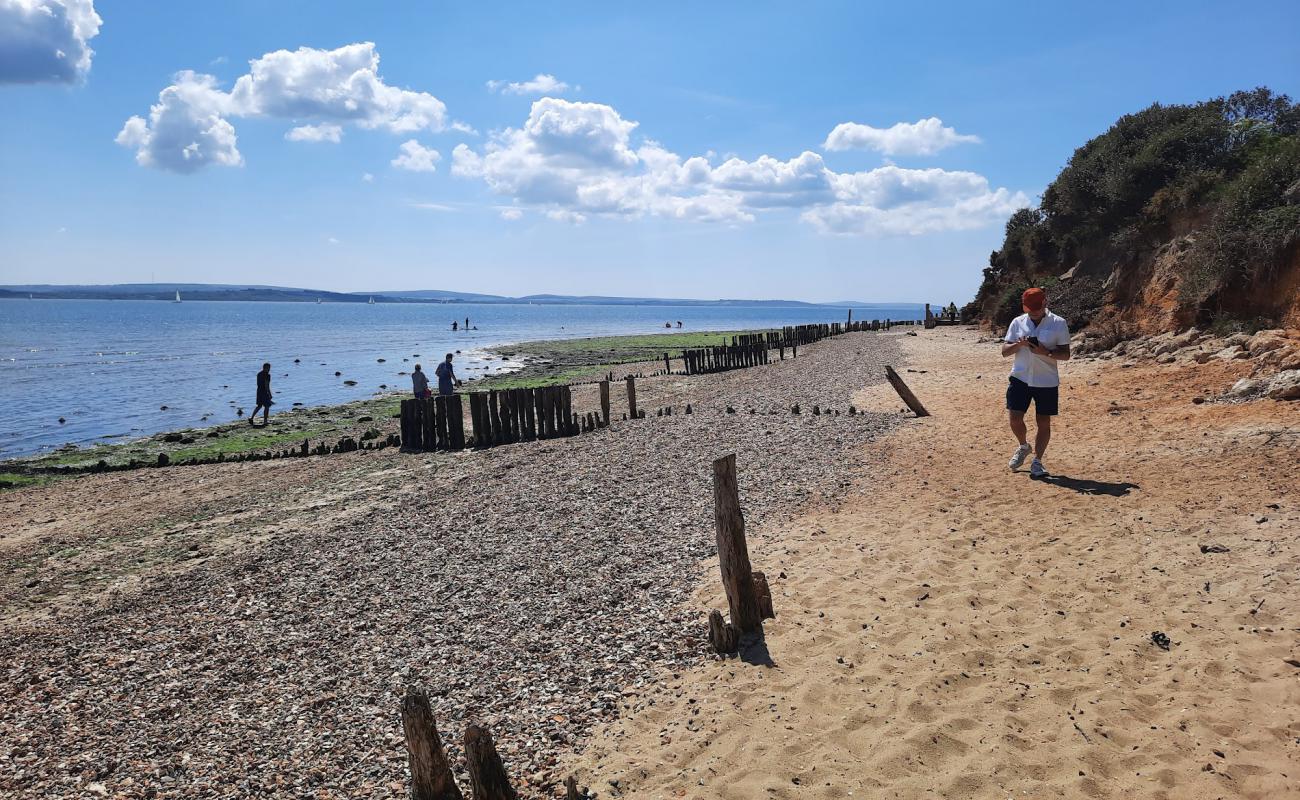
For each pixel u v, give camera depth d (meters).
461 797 4.07
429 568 8.58
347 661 6.37
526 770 4.34
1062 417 12.44
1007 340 9.16
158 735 5.46
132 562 10.61
